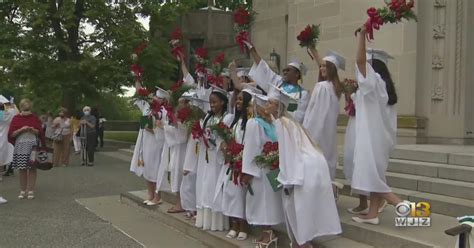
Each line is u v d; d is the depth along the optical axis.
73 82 19.50
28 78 20.05
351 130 6.11
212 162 6.66
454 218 5.84
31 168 9.84
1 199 9.50
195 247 6.55
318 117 6.06
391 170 7.68
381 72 5.79
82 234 7.21
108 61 19.61
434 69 10.34
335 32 12.03
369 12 5.19
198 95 7.46
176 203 8.16
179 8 20.84
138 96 8.41
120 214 8.59
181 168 7.60
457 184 6.40
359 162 5.42
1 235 7.10
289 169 5.08
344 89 6.20
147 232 7.35
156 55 19.56
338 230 5.13
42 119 16.75
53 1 19.72
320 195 5.07
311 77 12.52
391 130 5.58
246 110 6.26
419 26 10.44
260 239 5.94
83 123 15.91
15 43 19.52
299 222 4.98
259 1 15.95
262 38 15.78
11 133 9.76
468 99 10.15
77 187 11.45
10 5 19.67
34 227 7.61
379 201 5.69
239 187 6.01
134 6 20.75
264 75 6.64
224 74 7.20
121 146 22.55
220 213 6.66
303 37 6.78
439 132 10.27
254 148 5.61
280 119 5.26
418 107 10.52
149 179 8.44
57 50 20.36
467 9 10.17
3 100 11.93
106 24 20.19
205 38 21.38
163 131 8.19
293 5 13.28
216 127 6.28
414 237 5.00
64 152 15.76
